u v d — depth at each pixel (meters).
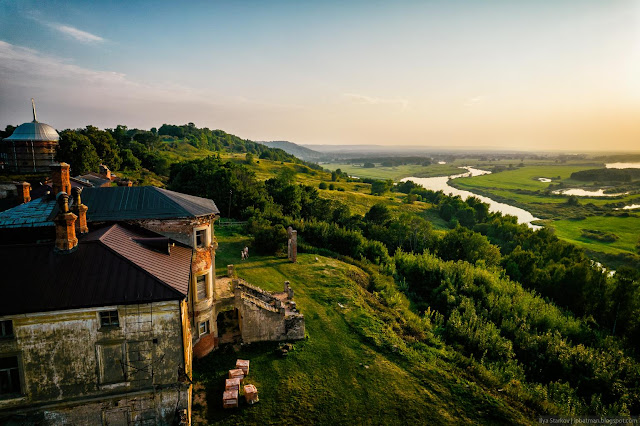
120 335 19.69
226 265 49.78
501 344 37.75
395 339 34.31
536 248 81.50
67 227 20.47
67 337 19.00
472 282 55.06
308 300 40.88
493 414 25.09
